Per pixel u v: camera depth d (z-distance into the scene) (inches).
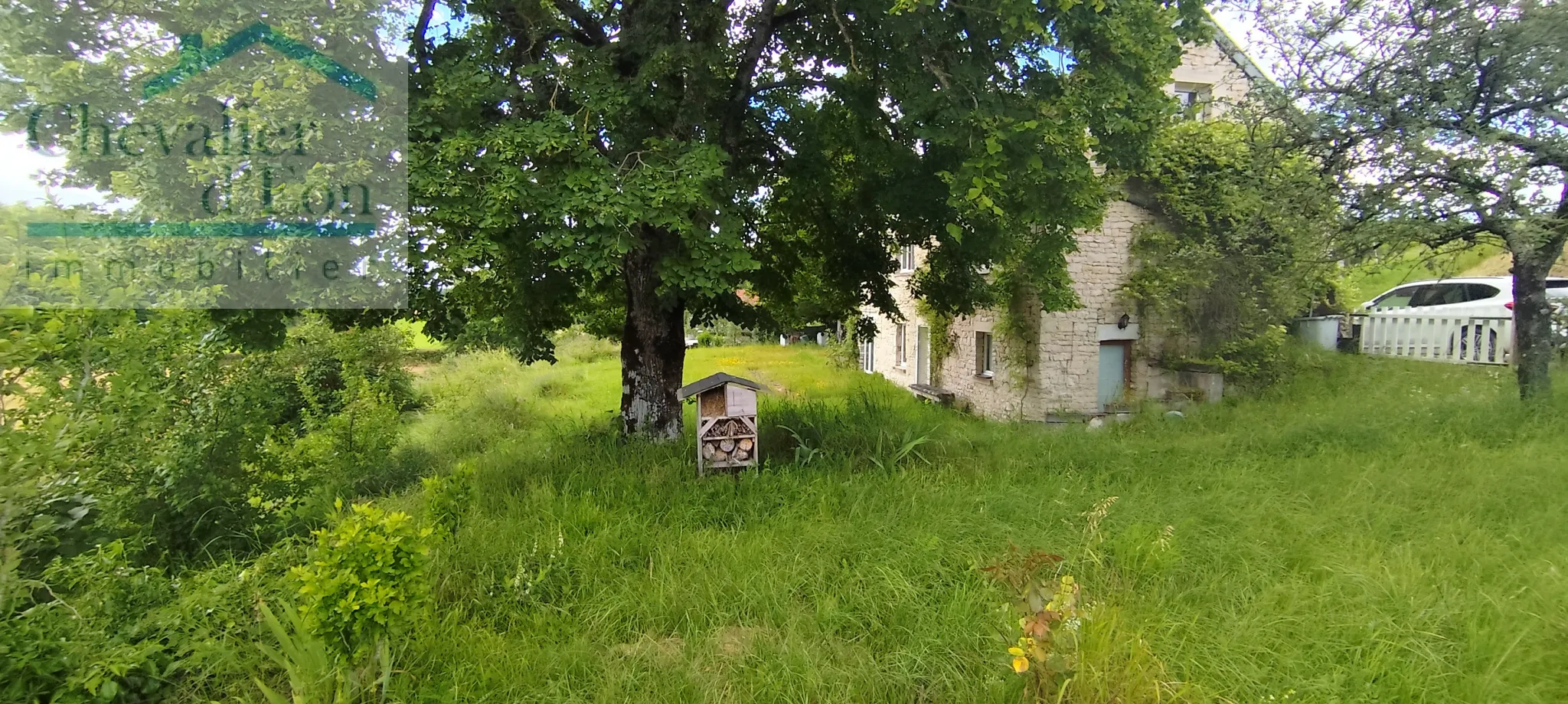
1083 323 452.8
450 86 225.9
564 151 232.7
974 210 272.8
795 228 385.7
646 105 265.6
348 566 122.3
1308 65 305.4
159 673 132.3
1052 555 133.1
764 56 347.9
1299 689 122.5
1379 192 288.5
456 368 785.6
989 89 260.5
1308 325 481.1
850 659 137.3
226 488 226.8
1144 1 241.6
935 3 235.9
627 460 275.3
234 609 154.5
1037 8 232.5
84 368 160.1
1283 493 224.1
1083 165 259.9
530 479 253.9
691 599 158.4
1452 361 425.1
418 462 361.4
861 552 181.2
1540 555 169.0
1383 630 136.8
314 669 119.9
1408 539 182.9
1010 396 480.7
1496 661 125.8
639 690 128.7
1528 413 291.0
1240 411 382.9
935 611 152.7
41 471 132.6
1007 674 127.5
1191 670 128.1
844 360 837.2
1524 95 269.0
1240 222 416.8
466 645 141.3
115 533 190.2
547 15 288.0
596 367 889.5
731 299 349.7
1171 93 489.4
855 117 331.6
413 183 213.2
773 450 300.2
